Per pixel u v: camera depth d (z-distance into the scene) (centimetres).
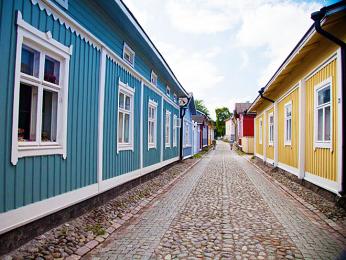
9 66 357
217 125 9200
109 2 607
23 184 383
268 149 1605
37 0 405
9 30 357
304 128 918
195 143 2677
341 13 588
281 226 511
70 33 496
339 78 634
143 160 977
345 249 405
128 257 379
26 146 390
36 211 409
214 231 483
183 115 1867
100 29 632
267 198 756
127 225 524
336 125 663
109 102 675
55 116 472
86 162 562
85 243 420
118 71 734
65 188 486
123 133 795
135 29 760
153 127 1144
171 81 1432
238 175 1243
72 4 509
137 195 776
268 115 1612
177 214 597
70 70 498
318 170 786
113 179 701
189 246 416
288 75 1107
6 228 351
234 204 686
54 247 392
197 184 997
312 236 459
